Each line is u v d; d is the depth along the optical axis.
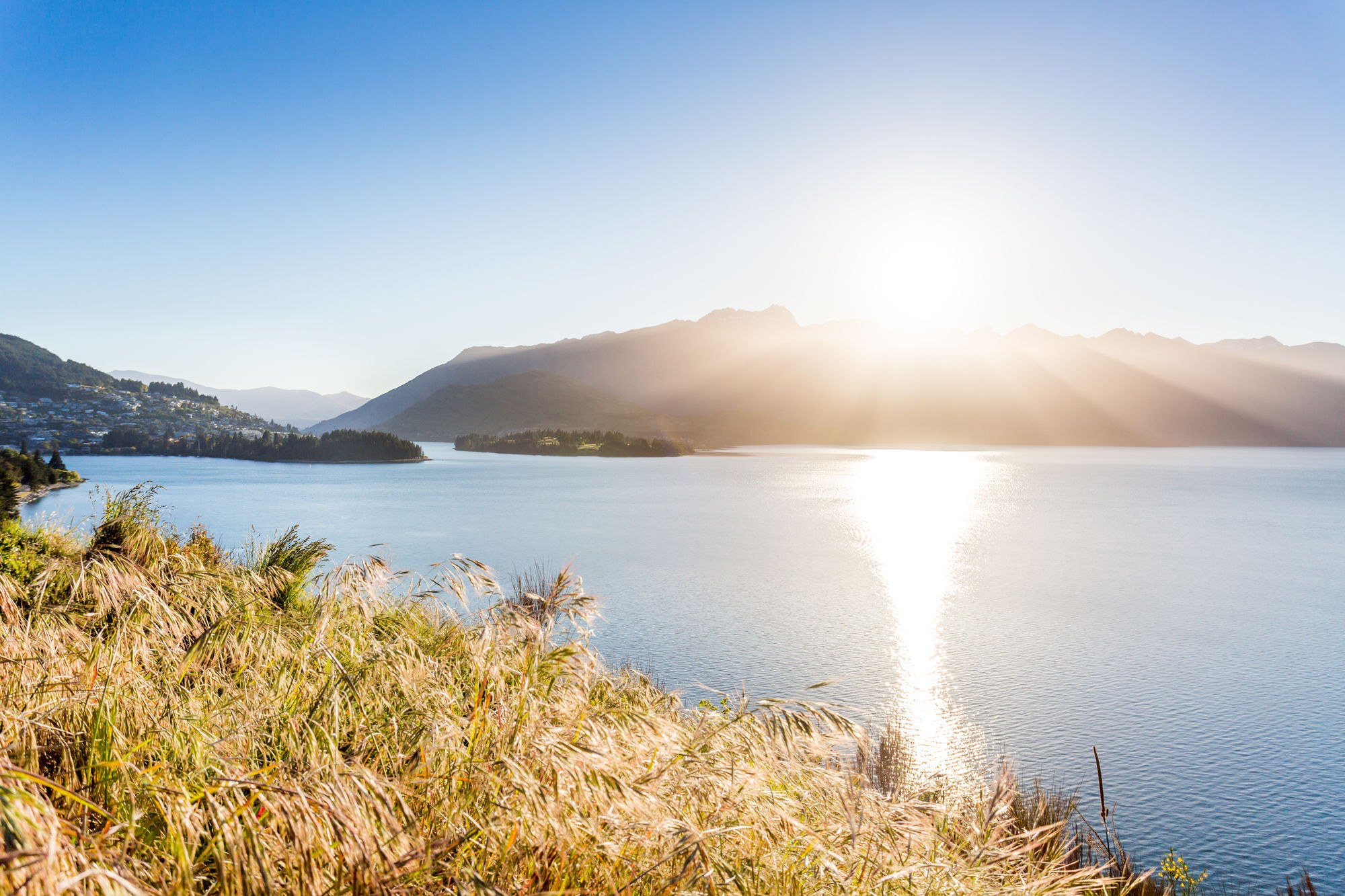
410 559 51.34
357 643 5.82
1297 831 16.16
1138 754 20.30
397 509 94.56
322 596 6.83
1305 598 42.06
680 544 63.59
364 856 2.88
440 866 3.12
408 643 5.86
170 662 5.16
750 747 5.09
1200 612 38.12
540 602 7.13
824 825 4.75
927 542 65.38
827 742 5.48
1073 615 37.44
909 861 4.62
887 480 164.75
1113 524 80.69
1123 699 24.72
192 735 3.94
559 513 91.12
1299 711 23.55
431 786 3.73
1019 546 63.41
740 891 3.64
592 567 51.47
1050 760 19.73
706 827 4.02
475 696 4.42
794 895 3.88
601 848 3.48
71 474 123.62
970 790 7.50
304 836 2.89
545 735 4.11
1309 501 109.19
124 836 2.97
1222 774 19.00
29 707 4.00
